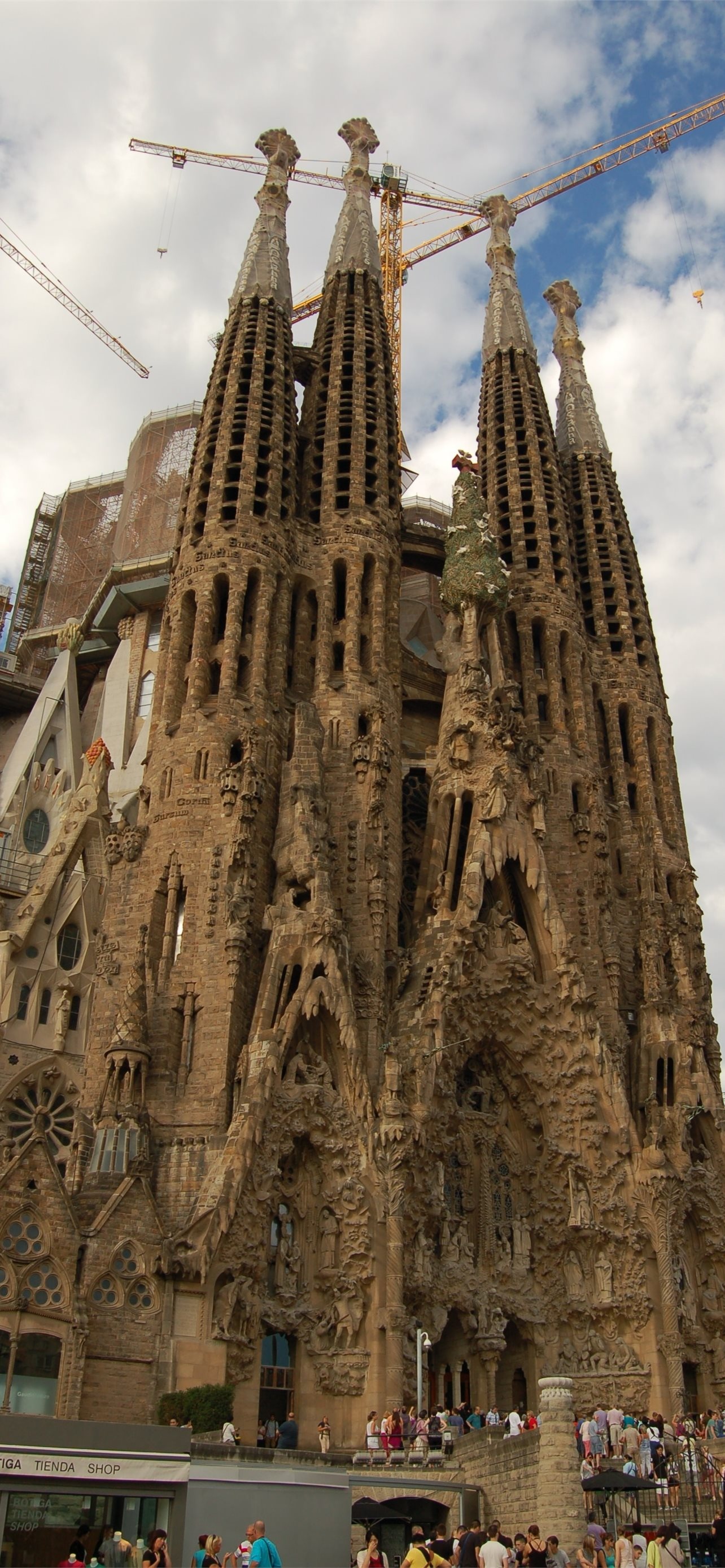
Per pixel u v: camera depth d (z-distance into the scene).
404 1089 55.81
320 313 89.00
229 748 61.78
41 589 116.00
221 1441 39.72
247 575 67.62
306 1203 52.81
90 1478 25.47
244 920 56.50
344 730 67.62
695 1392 60.19
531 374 93.19
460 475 79.81
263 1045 52.91
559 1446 31.53
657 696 83.38
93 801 75.06
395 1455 41.53
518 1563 27.12
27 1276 44.25
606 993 68.69
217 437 73.19
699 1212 62.59
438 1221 56.12
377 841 63.97
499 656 73.69
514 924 63.31
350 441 78.69
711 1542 31.53
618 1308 58.00
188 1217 49.56
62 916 72.06
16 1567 24.34
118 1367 44.56
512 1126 62.38
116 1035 53.19
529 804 66.12
